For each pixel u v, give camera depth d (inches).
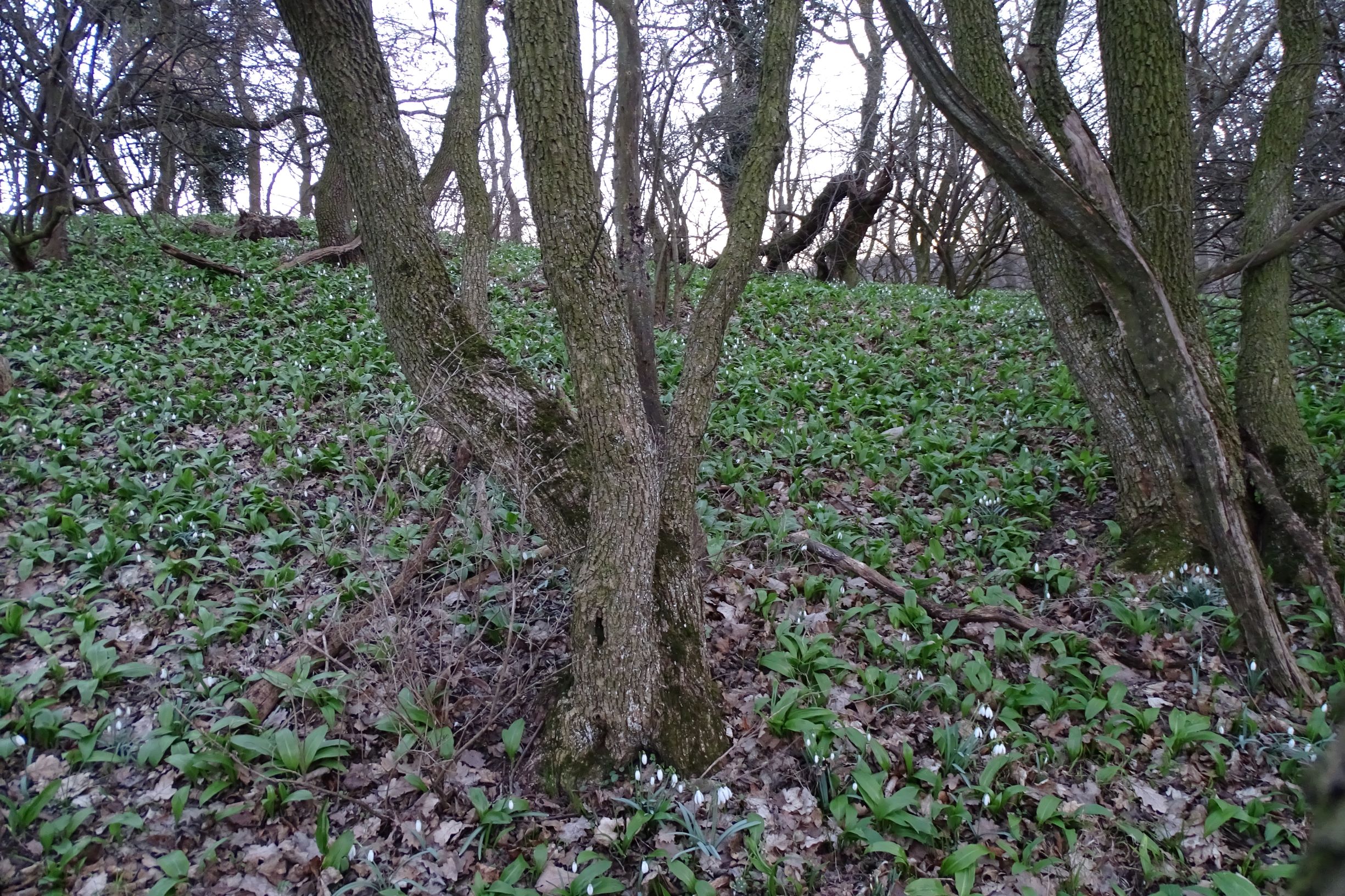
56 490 272.4
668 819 155.7
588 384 171.9
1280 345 255.3
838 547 260.1
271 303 498.3
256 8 634.2
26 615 205.2
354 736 182.5
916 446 333.1
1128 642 213.8
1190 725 175.5
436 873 151.0
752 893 145.4
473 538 228.5
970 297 653.9
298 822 161.3
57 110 509.4
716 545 252.1
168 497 264.5
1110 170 217.0
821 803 164.2
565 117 168.7
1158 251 239.5
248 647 208.2
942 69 182.9
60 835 148.9
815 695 189.2
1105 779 168.2
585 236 171.2
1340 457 280.5
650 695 171.9
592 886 142.7
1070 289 262.1
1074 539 264.2
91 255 566.9
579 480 195.0
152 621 213.0
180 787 164.2
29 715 170.6
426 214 208.2
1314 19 276.2
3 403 319.6
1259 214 269.9
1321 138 339.9
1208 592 221.5
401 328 204.7
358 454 310.3
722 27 437.4
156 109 636.7
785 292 611.5
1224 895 137.4
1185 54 252.7
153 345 408.5
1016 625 216.1
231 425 334.3
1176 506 242.7
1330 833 44.2
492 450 199.0
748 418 372.5
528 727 183.6
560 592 231.1
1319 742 172.6
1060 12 238.1
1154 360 196.4
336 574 242.5
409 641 187.0
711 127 487.5
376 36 200.4
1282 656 191.8
